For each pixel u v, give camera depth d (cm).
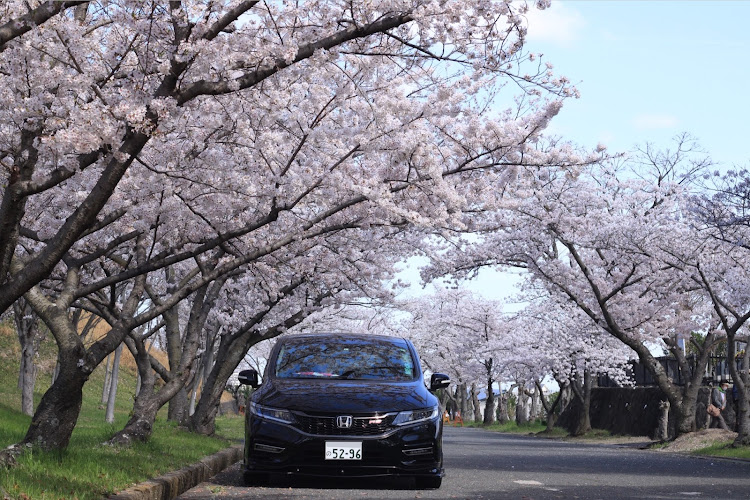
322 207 1450
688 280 2747
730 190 2195
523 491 1019
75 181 1078
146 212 1068
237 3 835
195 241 1074
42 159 987
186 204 1066
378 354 1139
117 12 759
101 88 884
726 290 2678
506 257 2853
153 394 1459
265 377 1101
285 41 830
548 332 4509
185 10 744
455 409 8244
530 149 1181
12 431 1477
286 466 980
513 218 2692
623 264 2811
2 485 620
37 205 1216
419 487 1048
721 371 3419
